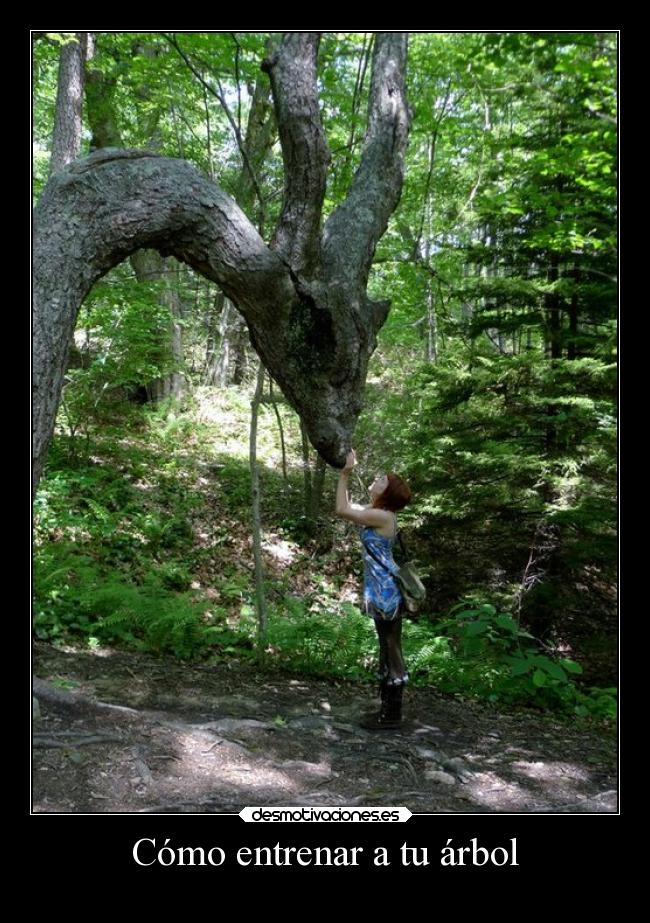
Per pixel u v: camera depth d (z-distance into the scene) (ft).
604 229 25.75
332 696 16.67
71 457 32.24
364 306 13.32
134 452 35.47
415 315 42.11
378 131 15.11
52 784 10.05
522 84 27.14
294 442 43.80
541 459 26.66
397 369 40.60
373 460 34.53
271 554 31.22
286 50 12.84
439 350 35.83
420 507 27.35
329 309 12.60
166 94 35.55
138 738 11.74
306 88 12.62
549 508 25.54
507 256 28.94
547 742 15.39
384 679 14.70
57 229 11.05
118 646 17.95
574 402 24.81
